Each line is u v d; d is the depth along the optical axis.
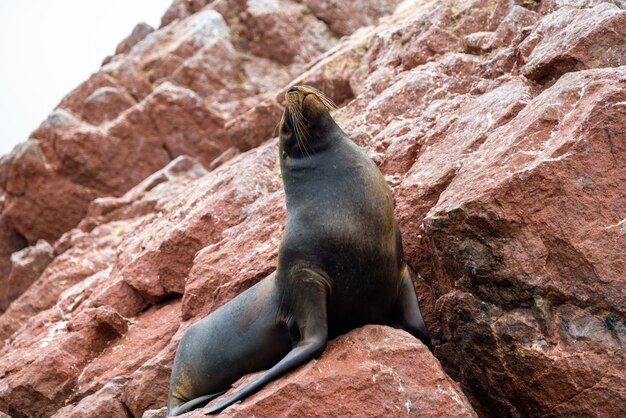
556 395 8.25
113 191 25.05
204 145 24.89
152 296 13.09
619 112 8.71
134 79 26.22
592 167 8.60
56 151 25.19
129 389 11.09
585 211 8.48
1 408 12.09
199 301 11.57
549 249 8.45
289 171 9.07
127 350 12.16
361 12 26.52
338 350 8.15
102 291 13.45
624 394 8.00
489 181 8.80
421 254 10.05
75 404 11.70
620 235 8.38
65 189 25.06
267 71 26.08
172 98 24.89
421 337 8.70
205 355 9.51
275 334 8.96
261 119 17.45
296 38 26.23
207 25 26.48
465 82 12.66
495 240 8.52
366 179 8.75
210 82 25.88
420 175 10.55
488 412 9.09
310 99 8.87
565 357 8.18
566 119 9.07
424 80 12.87
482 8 14.22
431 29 14.24
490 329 8.52
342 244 8.48
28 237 25.39
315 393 7.78
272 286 9.13
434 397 7.77
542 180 8.55
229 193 13.02
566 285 8.37
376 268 8.60
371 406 7.72
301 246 8.55
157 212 16.27
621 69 9.48
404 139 11.44
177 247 12.91
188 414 8.23
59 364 12.12
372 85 14.18
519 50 11.89
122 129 24.94
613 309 8.23
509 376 8.48
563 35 10.95
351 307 8.66
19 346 13.88
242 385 8.58
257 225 12.02
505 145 9.31
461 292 8.81
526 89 10.83
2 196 25.98
